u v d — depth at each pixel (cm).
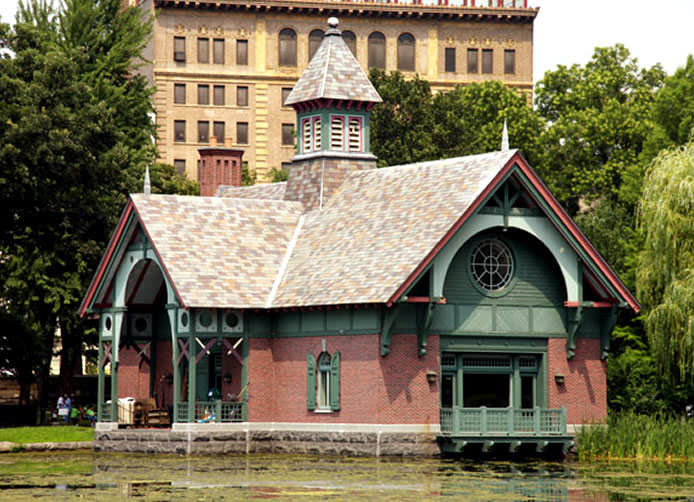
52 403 10600
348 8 17525
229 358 7456
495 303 7062
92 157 8788
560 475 5962
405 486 5491
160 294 8050
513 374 7150
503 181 6862
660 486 5547
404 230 6988
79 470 6216
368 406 6800
